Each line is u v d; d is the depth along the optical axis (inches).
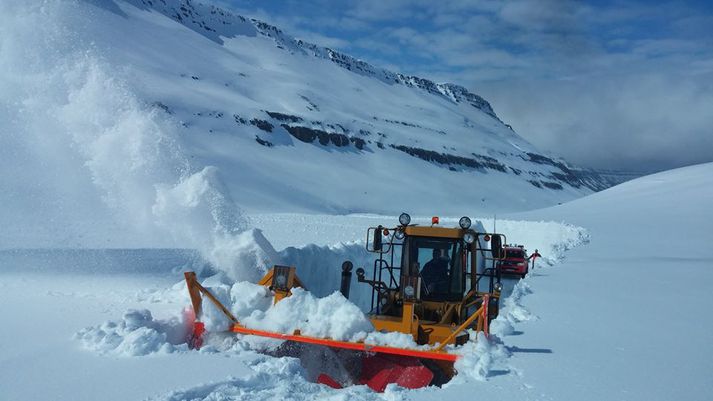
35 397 191.3
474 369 235.1
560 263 740.0
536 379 232.8
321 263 562.9
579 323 356.8
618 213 2074.3
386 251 364.5
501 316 358.9
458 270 353.1
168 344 247.1
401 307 342.3
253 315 283.6
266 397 195.6
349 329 262.8
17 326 276.1
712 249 970.1
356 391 213.0
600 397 214.4
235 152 6274.6
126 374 214.4
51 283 390.0
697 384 234.1
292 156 7180.1
